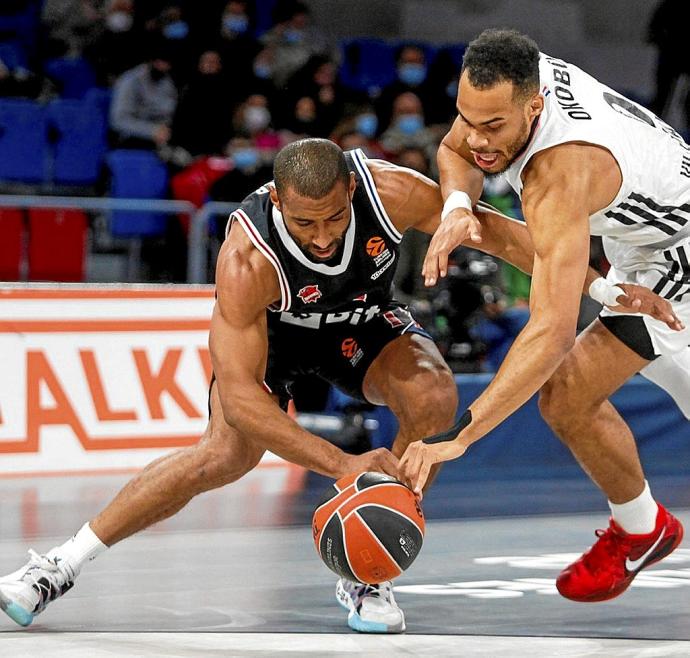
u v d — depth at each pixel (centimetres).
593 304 859
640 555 424
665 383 423
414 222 392
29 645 373
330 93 1121
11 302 764
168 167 1048
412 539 340
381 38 1484
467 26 1509
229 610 427
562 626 404
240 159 996
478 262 905
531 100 330
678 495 757
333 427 833
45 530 599
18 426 761
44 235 937
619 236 390
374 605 393
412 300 870
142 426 793
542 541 593
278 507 684
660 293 399
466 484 801
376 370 423
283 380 432
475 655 361
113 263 1027
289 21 1227
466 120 334
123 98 1098
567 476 843
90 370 782
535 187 340
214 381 407
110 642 377
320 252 362
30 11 1221
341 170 346
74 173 1082
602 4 1557
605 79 1527
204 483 396
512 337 913
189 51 1163
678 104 1352
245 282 369
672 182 375
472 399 837
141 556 537
